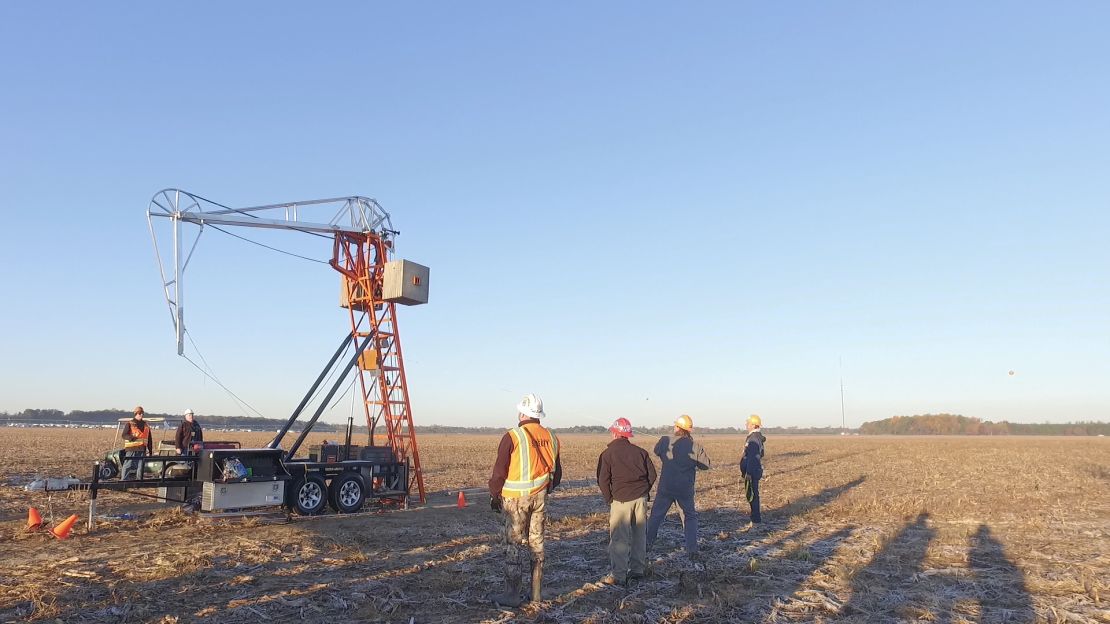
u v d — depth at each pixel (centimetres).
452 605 728
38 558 934
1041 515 1498
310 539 1095
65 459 2941
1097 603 766
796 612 724
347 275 1692
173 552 968
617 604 742
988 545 1129
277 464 1373
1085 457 4153
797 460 3769
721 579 856
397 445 1675
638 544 854
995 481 2386
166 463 1293
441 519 1381
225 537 1120
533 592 733
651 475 845
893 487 2145
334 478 1459
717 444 6494
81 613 683
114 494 1736
